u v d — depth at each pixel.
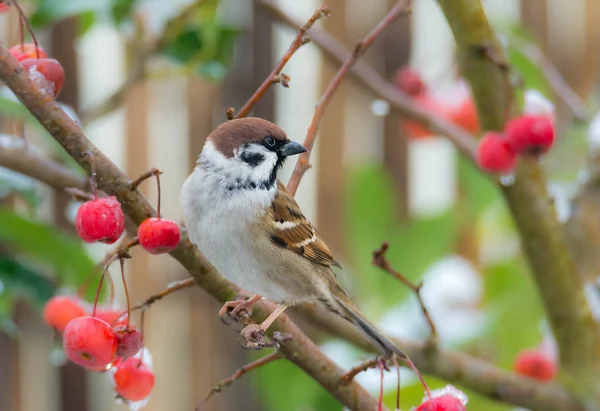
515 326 8.36
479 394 6.76
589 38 11.69
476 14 6.28
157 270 11.10
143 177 4.77
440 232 8.45
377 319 8.28
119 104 8.44
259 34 11.13
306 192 11.74
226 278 5.88
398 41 11.35
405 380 7.55
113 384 5.16
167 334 11.52
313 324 7.11
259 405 11.19
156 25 7.88
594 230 7.75
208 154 6.14
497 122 6.44
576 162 8.91
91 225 4.48
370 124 11.45
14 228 6.48
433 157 12.67
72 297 5.45
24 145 6.02
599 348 6.84
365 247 8.43
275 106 11.32
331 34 11.34
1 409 10.08
